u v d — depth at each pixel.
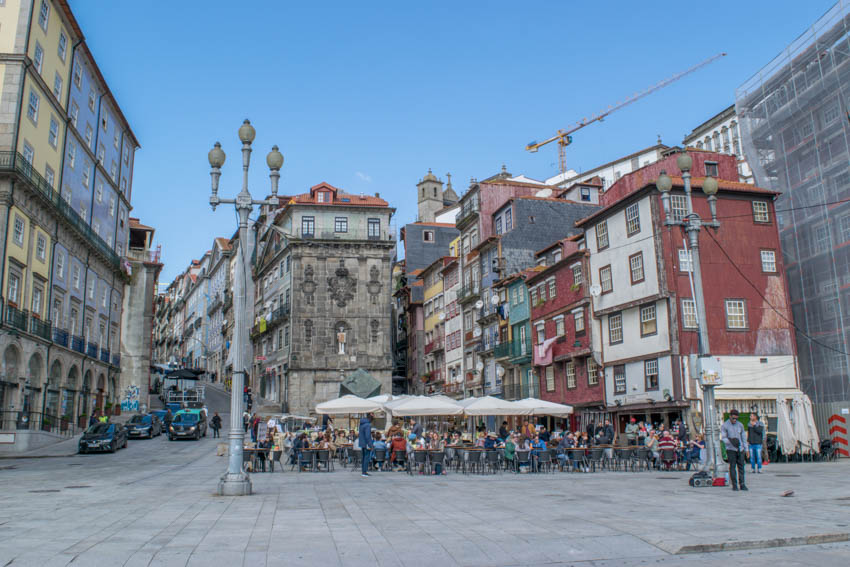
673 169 35.97
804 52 32.56
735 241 32.19
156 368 83.06
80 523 10.10
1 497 13.96
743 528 9.42
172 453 32.69
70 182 43.28
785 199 33.94
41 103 38.31
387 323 59.56
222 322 99.12
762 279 32.03
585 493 14.64
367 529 9.67
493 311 48.06
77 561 7.41
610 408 34.22
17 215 35.38
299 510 11.76
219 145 15.23
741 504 12.20
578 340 37.19
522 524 10.05
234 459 14.45
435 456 21.55
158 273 63.31
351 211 61.28
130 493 14.78
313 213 60.81
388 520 10.55
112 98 51.34
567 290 38.69
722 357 30.47
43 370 38.12
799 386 31.12
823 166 31.59
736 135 60.50
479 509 11.90
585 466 23.48
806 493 13.98
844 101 30.27
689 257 31.56
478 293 50.97
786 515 10.66
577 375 37.47
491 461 22.45
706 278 31.36
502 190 52.41
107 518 10.65
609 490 15.36
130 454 32.31
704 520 10.23
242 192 15.13
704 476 16.06
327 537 9.01
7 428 33.62
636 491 15.02
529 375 43.53
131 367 57.47
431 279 62.91
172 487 16.34
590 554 8.09
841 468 22.08
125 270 55.62
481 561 7.71
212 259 109.00
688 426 29.25
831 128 31.19
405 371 69.44
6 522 10.20
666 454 22.59
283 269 63.12
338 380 57.88
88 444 32.25
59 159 41.25
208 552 7.98
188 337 123.56
